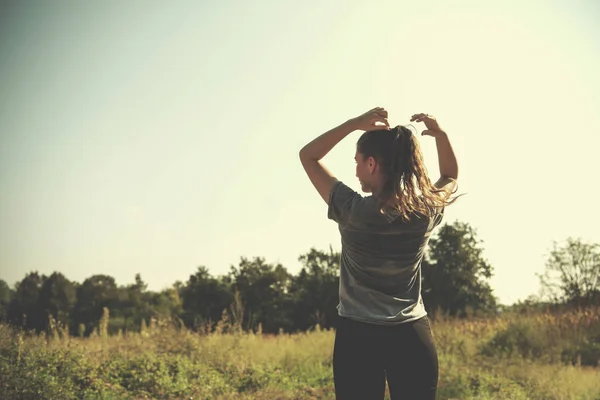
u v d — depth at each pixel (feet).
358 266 8.07
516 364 36.27
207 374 27.66
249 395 25.52
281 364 33.86
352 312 8.09
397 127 8.14
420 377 8.00
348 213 7.95
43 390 20.57
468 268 93.35
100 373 25.44
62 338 30.22
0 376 20.43
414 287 8.30
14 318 28.12
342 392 8.09
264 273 114.42
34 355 23.68
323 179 8.27
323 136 8.27
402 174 7.90
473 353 41.45
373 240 7.91
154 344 33.24
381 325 7.96
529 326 45.83
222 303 111.55
